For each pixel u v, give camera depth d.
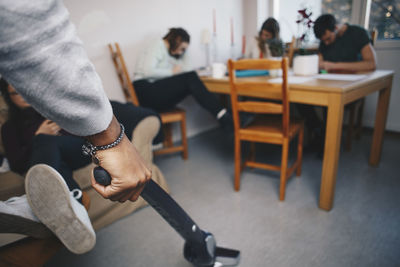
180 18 2.55
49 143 1.19
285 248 1.20
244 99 2.58
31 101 0.29
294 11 3.10
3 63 0.26
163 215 0.76
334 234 1.27
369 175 1.79
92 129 0.32
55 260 1.22
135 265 1.17
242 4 3.04
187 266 1.15
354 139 2.44
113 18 2.17
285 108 1.35
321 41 2.24
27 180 0.61
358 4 2.48
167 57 2.27
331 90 1.25
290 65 2.45
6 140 1.33
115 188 0.38
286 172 1.55
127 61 2.32
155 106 2.13
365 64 1.83
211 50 2.87
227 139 2.72
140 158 0.40
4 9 0.24
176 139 2.76
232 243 1.25
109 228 1.42
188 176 1.96
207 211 1.51
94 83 0.31
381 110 1.76
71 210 0.66
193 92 1.99
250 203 1.57
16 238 0.69
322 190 1.43
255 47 2.66
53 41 0.28
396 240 1.20
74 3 1.99
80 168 1.33
